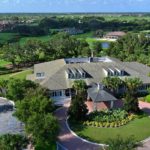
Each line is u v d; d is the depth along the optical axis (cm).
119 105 7775
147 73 9488
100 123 6481
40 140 5141
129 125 6525
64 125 6581
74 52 14888
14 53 13538
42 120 5272
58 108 7725
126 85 8369
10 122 6762
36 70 9631
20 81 7675
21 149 4900
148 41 15975
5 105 7938
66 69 8894
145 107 7638
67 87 8288
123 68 9206
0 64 14025
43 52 14162
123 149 4597
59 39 15662
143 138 5934
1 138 4834
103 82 8312
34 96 6581
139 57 12800
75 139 5919
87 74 8831
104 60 10531
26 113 6009
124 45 15075
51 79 8456
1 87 8744
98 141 5809
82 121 6638
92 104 7738
